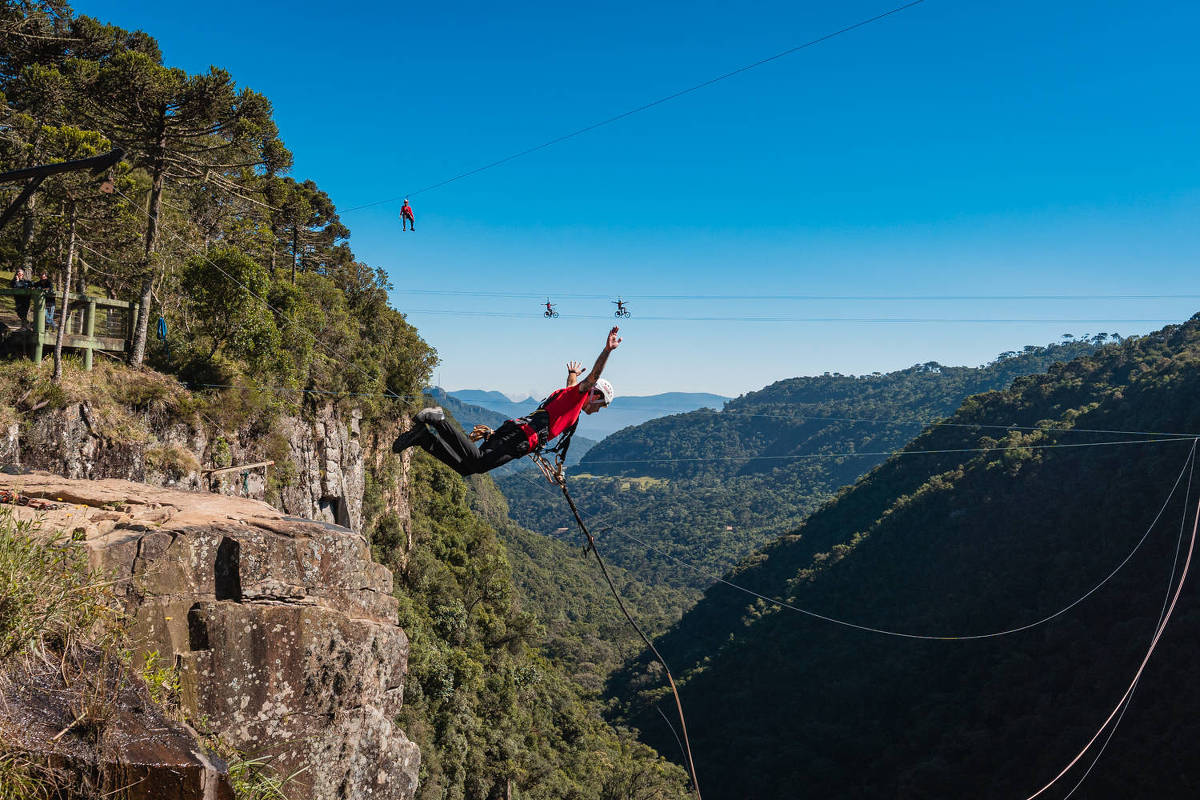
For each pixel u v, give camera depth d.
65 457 18.16
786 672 90.12
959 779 57.97
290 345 28.58
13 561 5.16
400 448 5.44
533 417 5.71
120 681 4.99
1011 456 92.56
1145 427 72.81
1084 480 78.00
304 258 46.25
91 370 20.42
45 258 22.17
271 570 8.02
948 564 87.81
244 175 34.41
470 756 39.62
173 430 22.30
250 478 25.97
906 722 70.88
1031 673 63.19
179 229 29.88
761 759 74.88
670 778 69.44
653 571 196.88
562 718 62.22
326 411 35.38
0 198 21.72
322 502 34.88
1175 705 47.59
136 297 27.38
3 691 4.48
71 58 28.50
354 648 8.32
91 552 6.71
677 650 115.44
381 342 52.75
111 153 5.72
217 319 25.52
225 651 7.31
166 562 7.25
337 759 8.02
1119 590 61.53
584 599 149.38
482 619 58.59
